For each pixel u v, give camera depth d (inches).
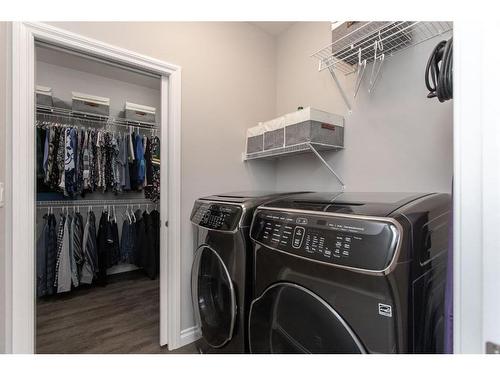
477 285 14.6
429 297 32.5
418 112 58.8
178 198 73.0
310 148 68.1
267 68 95.3
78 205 123.0
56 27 56.1
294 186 89.5
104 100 120.8
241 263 50.4
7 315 50.2
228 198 62.7
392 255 28.0
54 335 78.4
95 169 115.3
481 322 14.4
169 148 72.7
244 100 88.5
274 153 76.4
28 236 52.4
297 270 37.3
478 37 14.7
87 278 113.7
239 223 50.7
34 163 53.7
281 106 95.3
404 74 61.2
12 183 50.8
